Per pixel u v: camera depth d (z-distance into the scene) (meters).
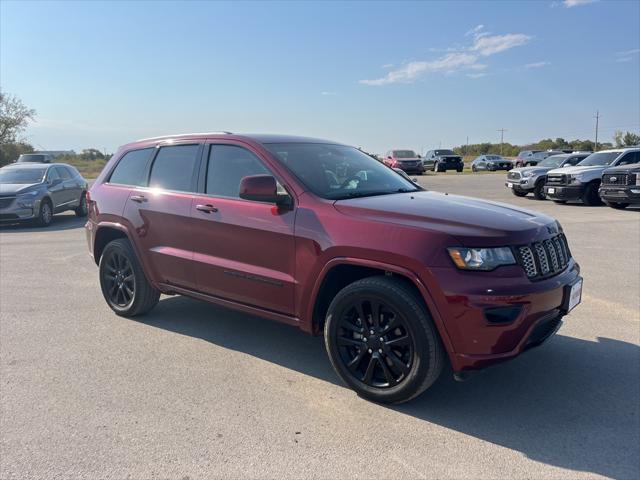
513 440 3.21
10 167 14.93
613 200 15.08
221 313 5.78
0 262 8.69
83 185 16.81
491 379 4.05
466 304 3.24
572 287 3.70
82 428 3.36
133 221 5.25
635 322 5.26
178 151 5.11
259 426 3.37
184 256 4.79
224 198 4.54
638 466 2.94
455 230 3.38
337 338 3.81
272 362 4.43
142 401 3.71
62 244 10.69
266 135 4.81
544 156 37.19
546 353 4.53
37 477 2.85
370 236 3.59
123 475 2.87
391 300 3.48
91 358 4.51
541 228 3.64
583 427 3.35
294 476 2.85
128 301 5.56
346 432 3.30
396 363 3.53
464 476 2.85
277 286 4.11
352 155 5.07
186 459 3.01
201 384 3.99
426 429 3.34
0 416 3.51
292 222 3.99
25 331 5.20
